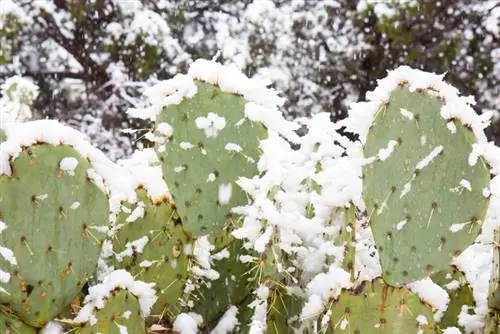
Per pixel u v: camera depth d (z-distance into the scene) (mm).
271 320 1959
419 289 1765
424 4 9594
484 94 9875
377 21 9883
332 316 1777
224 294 2277
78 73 9562
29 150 1776
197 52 9727
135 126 9281
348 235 1972
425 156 1727
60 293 1805
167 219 2080
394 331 1733
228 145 2088
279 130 2162
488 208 1873
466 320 2037
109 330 1783
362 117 1844
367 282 1759
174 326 2055
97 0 9242
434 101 1735
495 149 1736
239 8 9984
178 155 2082
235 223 2158
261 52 9375
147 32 9016
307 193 2289
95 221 1835
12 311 1786
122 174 1973
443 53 9820
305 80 9633
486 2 9922
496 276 1898
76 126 9328
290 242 1985
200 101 2100
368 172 1804
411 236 1727
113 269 2119
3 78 9398
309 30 9828
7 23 8977
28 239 1768
